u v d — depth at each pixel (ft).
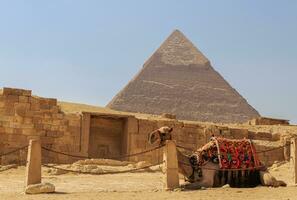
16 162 124.88
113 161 120.37
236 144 74.49
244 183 73.10
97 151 143.33
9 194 63.57
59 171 102.37
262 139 169.78
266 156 159.22
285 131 184.96
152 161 145.07
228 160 72.02
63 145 133.59
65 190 69.97
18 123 128.88
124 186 77.92
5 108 128.67
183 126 155.43
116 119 148.25
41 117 132.26
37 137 130.41
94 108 200.23
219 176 71.77
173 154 68.80
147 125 147.84
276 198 58.49
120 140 148.15
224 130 163.12
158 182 86.22
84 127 137.08
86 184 80.64
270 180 72.33
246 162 73.10
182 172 71.72
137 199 58.29
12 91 130.31
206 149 72.95
